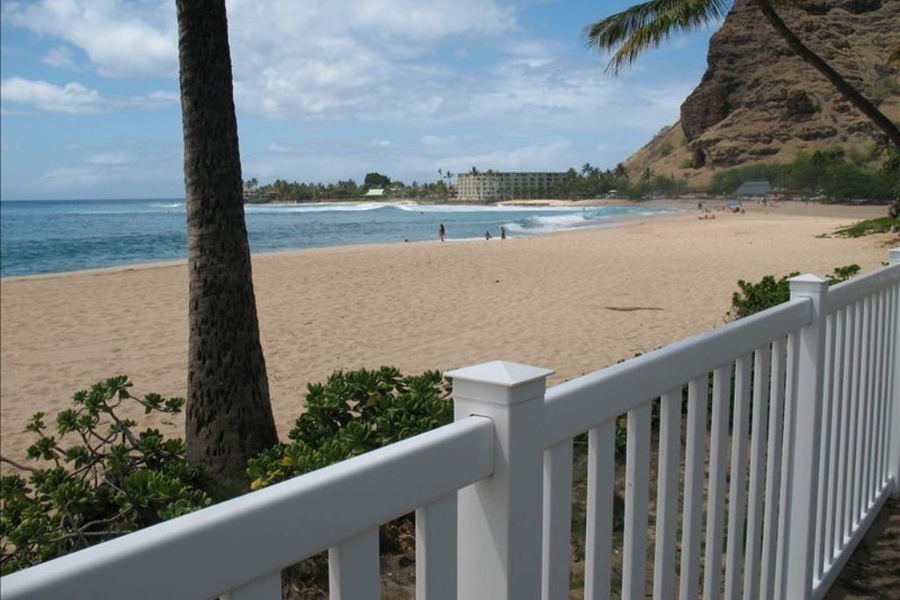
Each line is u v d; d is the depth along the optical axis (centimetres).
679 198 12406
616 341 1049
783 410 249
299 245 4462
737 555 213
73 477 414
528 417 120
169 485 366
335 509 95
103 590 72
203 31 459
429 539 111
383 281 1842
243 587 87
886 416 361
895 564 309
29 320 1405
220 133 471
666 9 1234
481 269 2095
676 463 174
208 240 472
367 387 438
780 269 1950
